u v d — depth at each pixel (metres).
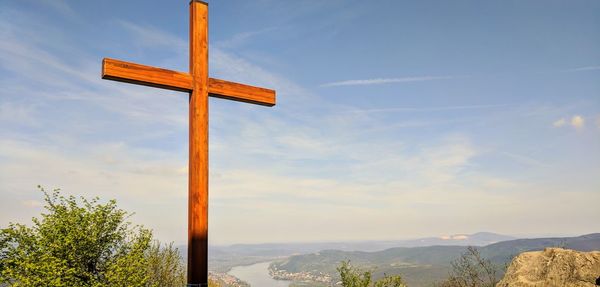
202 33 7.36
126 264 9.77
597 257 8.50
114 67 6.64
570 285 8.50
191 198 6.80
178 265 14.45
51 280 8.72
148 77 6.85
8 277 9.12
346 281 12.58
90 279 9.55
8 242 9.36
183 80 7.10
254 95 7.94
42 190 9.80
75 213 9.90
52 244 9.31
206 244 6.77
